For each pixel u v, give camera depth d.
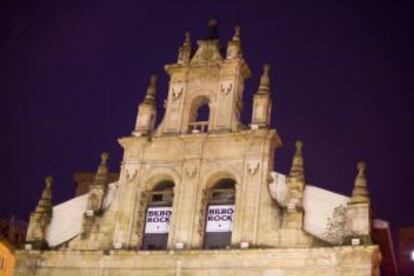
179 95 47.69
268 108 45.38
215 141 45.12
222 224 43.53
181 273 41.91
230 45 47.94
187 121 46.78
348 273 38.78
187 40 49.47
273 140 44.56
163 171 45.50
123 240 44.31
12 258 59.62
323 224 41.00
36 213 46.88
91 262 44.09
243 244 41.44
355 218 40.00
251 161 43.78
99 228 45.28
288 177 42.75
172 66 48.50
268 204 42.41
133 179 46.00
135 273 42.91
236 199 43.09
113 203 45.94
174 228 43.41
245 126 45.19
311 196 42.22
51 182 48.38
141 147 46.75
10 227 62.81
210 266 41.53
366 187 40.88
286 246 40.81
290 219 41.53
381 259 41.78
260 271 40.50
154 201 45.88
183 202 44.03
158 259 42.75
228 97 46.38
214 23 49.47
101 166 47.56
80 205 47.16
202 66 47.78
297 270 39.84
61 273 44.44
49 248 45.50
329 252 39.62
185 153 45.38
